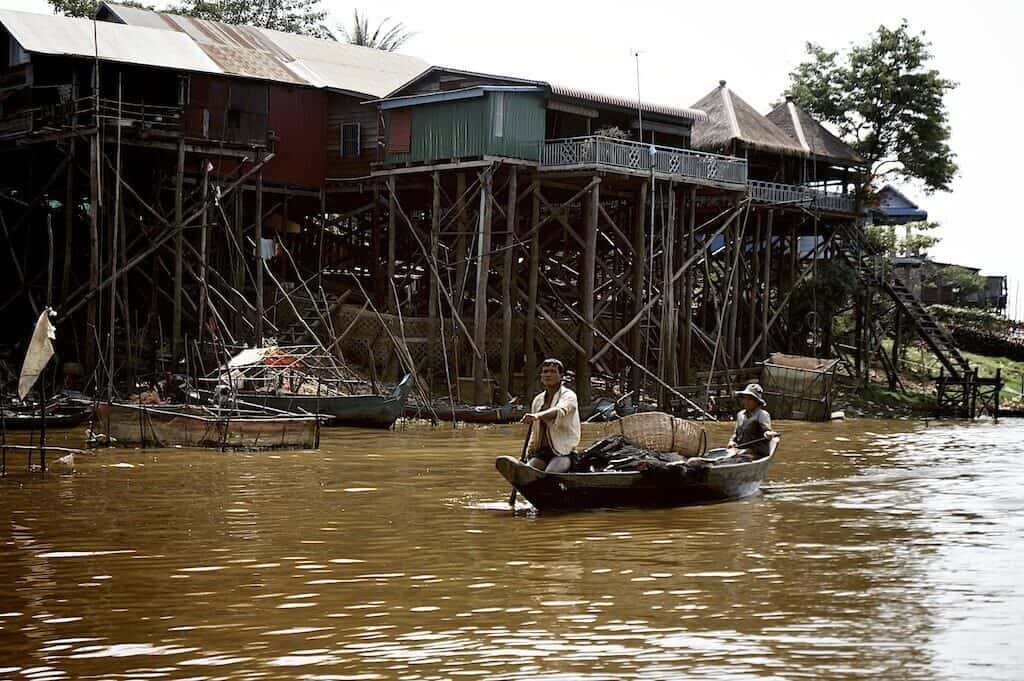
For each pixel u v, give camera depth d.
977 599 9.62
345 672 7.57
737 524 13.49
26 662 7.79
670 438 16.00
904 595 9.75
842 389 41.94
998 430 32.94
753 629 8.62
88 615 8.96
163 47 32.41
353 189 37.66
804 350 43.97
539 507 14.22
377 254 36.50
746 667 7.69
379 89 39.03
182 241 29.69
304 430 22.16
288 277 39.00
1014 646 8.19
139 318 34.09
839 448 25.34
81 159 30.72
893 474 19.58
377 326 33.88
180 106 31.58
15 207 35.12
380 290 36.53
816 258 43.12
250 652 8.01
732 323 37.78
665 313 33.28
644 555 11.45
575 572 10.60
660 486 14.58
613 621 8.83
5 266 34.81
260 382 28.08
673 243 35.41
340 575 10.41
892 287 44.25
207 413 23.80
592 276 32.34
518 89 32.69
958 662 7.80
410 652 8.01
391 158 34.84
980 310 57.25
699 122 41.59
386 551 11.58
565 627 8.66
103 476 17.50
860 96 46.62
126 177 32.66
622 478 14.28
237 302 32.53
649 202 37.66
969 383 40.66
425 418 29.45
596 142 31.92
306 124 37.94
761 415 16.81
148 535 12.42
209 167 31.25
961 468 20.83
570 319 37.59
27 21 31.06
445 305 35.72
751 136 40.94
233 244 33.09
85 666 7.70
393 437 25.00
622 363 37.06
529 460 14.59
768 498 15.94
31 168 31.19
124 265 28.58
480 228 31.86
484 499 15.38
